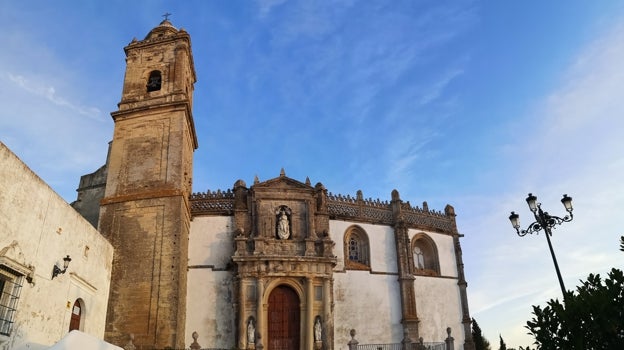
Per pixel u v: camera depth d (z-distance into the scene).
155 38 41.03
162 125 36.97
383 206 43.97
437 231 45.69
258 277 35.62
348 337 37.75
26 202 19.95
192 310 35.88
